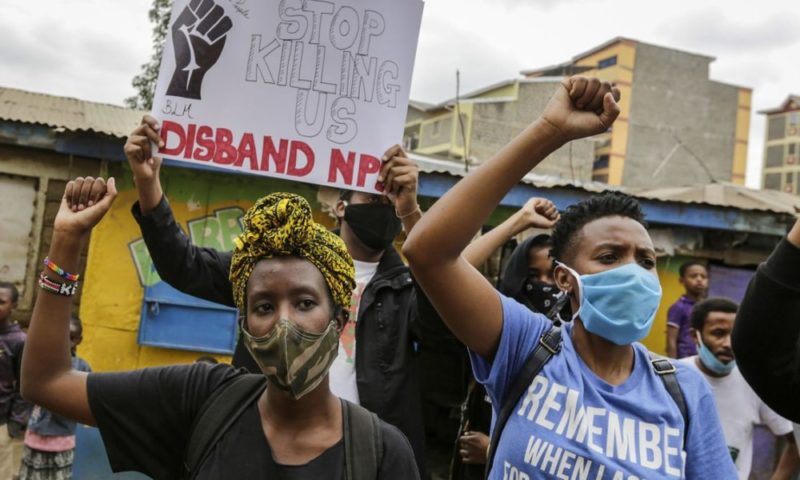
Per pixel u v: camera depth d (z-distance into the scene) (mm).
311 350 1457
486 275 6566
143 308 5875
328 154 2486
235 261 1537
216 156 2449
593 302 1754
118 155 5773
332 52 2502
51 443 4852
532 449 1638
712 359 3502
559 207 6711
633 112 37719
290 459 1462
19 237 6145
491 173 1600
